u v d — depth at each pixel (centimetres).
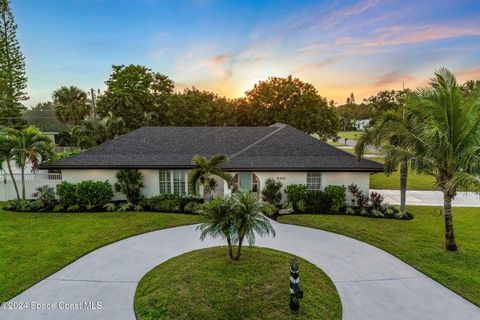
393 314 618
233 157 1591
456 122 893
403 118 1201
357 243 1034
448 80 901
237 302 638
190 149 1766
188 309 619
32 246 1001
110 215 1374
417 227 1209
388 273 807
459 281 757
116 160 1599
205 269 773
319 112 3447
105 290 717
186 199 1512
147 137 1889
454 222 1271
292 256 908
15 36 3375
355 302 663
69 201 1481
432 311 629
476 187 816
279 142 1731
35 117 4972
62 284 747
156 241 1048
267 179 1520
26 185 1702
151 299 666
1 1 3222
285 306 630
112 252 952
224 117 3816
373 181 2311
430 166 989
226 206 804
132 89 3456
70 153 2270
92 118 3234
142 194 1620
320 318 598
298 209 1446
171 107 3628
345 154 1620
